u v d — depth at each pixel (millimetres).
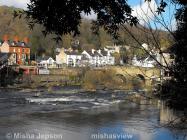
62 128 36469
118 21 5637
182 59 5789
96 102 63312
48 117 44312
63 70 116500
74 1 5141
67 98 70000
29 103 59938
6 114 45906
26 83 102938
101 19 5629
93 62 135500
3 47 135125
